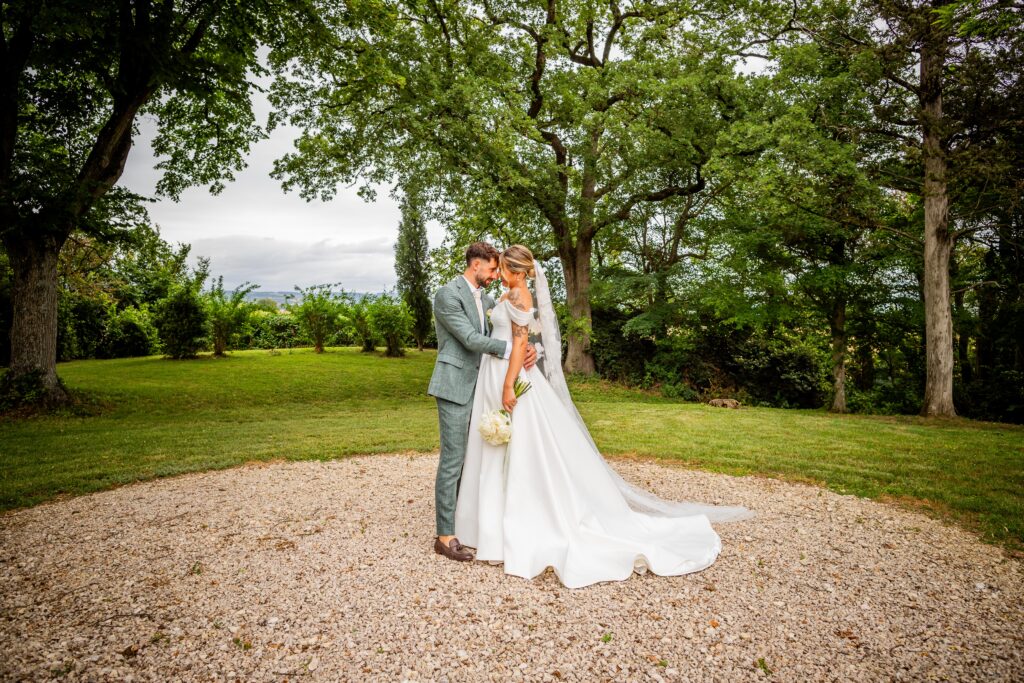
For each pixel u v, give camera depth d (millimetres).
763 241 13328
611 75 13898
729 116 13211
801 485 5055
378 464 5941
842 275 12453
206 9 10555
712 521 4051
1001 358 14531
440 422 3465
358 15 11227
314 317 21984
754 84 12664
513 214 15789
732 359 16438
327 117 14531
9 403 9734
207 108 13180
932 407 10781
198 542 3629
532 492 3395
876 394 15641
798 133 11164
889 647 2430
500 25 15523
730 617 2680
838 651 2396
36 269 10180
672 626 2604
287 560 3340
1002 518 4020
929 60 10484
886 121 11141
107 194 9875
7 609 2783
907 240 12305
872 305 13164
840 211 11609
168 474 5473
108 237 10414
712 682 2188
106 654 2387
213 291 19500
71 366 16969
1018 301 12305
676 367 16125
